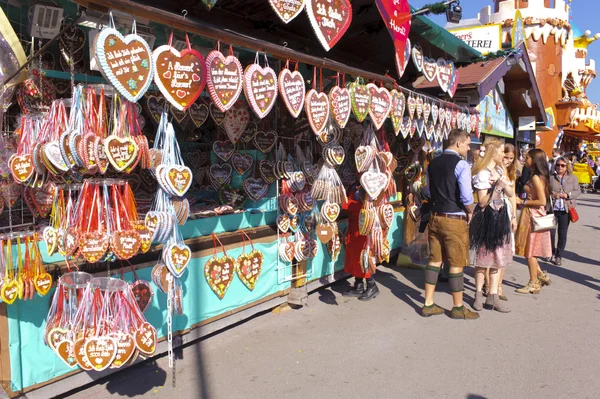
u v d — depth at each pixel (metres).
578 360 3.70
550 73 19.92
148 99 3.56
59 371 2.87
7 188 3.21
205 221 3.87
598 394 3.19
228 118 3.81
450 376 3.41
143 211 3.68
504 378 3.39
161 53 2.35
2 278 2.52
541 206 5.39
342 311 4.80
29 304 2.71
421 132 5.31
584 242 9.22
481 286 4.91
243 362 3.59
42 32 3.15
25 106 3.35
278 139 4.87
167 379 3.29
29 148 2.97
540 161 5.41
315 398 3.09
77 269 2.90
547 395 3.16
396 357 3.72
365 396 3.13
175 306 2.95
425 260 6.56
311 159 5.12
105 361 2.41
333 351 3.82
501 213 4.71
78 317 2.50
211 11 3.73
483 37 9.23
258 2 3.68
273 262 4.55
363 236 5.05
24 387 2.71
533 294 5.57
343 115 3.66
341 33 3.29
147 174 4.34
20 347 2.67
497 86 9.50
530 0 19.67
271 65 4.36
